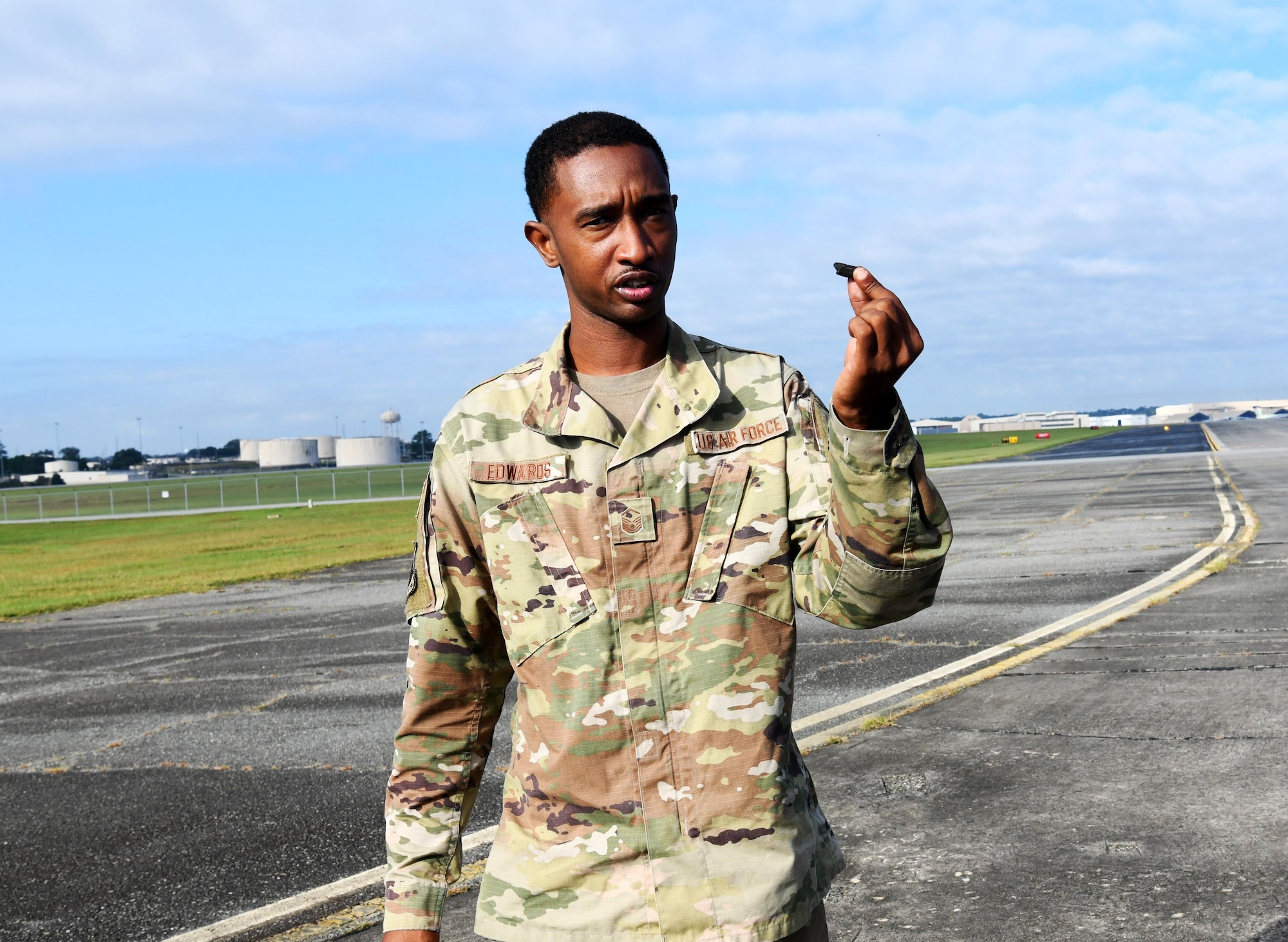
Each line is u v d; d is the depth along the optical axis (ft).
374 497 191.42
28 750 20.80
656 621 4.38
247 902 12.32
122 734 21.68
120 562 71.61
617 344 4.60
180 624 38.34
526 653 4.48
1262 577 31.81
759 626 4.39
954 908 10.82
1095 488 81.82
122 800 16.92
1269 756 14.96
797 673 23.02
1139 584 32.50
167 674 28.48
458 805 4.96
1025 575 36.52
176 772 18.44
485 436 4.62
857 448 3.66
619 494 4.42
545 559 4.46
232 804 16.28
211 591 49.32
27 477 502.79
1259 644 22.39
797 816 4.45
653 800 4.32
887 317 3.50
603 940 4.31
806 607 4.34
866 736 17.22
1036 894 10.99
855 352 3.50
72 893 12.94
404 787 4.92
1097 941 9.94
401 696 23.66
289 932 11.39
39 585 57.11
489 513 4.53
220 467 515.50
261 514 140.36
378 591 44.50
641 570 4.39
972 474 121.90
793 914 4.33
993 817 13.24
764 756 4.33
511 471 4.52
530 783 4.49
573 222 4.44
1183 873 11.27
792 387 4.59
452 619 4.77
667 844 4.30
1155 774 14.43
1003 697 19.33
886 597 3.97
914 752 16.17
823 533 4.11
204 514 157.28
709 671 4.33
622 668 4.36
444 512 4.66
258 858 13.79
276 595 45.68
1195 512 55.01
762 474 4.43
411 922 4.75
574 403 4.52
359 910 11.87
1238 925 10.07
